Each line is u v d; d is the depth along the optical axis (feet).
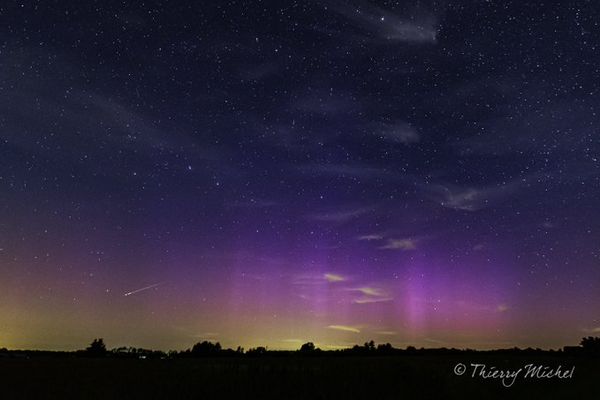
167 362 125.39
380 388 54.34
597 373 76.74
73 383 61.36
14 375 75.72
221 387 53.72
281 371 64.28
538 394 56.65
